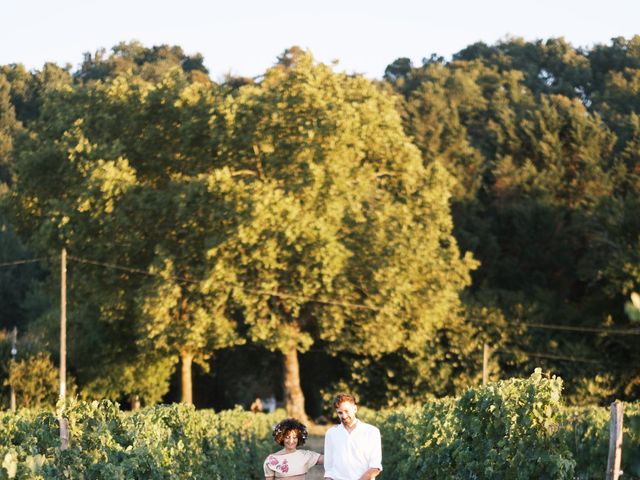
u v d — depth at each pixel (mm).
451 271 45938
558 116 63156
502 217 59656
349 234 43250
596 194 58344
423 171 46969
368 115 44656
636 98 81562
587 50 101688
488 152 68500
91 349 47500
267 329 41656
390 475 23953
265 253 40031
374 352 43562
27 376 44062
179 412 18547
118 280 44219
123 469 11875
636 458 6258
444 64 102688
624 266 47094
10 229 74562
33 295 67562
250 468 25578
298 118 43094
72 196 43875
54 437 12844
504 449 12375
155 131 46281
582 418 18156
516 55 101562
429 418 18391
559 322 50562
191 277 41969
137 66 118125
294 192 41844
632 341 47688
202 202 41156
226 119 43438
